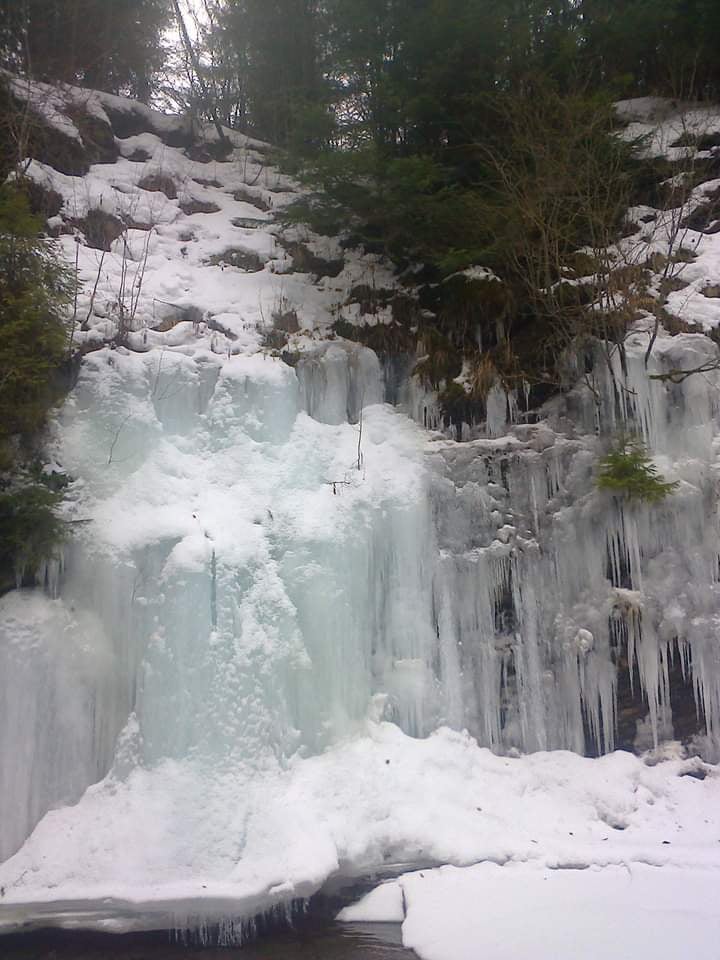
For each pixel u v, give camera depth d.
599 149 8.16
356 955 4.11
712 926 4.06
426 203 7.84
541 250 7.54
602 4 10.64
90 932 4.27
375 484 6.23
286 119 12.21
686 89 11.05
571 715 5.86
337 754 5.26
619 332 6.86
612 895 4.38
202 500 5.88
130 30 11.99
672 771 5.60
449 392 7.10
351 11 9.14
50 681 5.03
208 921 4.25
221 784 4.75
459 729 5.75
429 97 8.51
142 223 8.98
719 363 6.52
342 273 8.88
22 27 10.08
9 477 5.63
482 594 6.06
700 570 6.00
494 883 4.54
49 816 4.76
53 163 9.22
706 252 8.34
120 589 5.29
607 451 6.43
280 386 6.48
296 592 5.58
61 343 5.95
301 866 4.38
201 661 5.05
